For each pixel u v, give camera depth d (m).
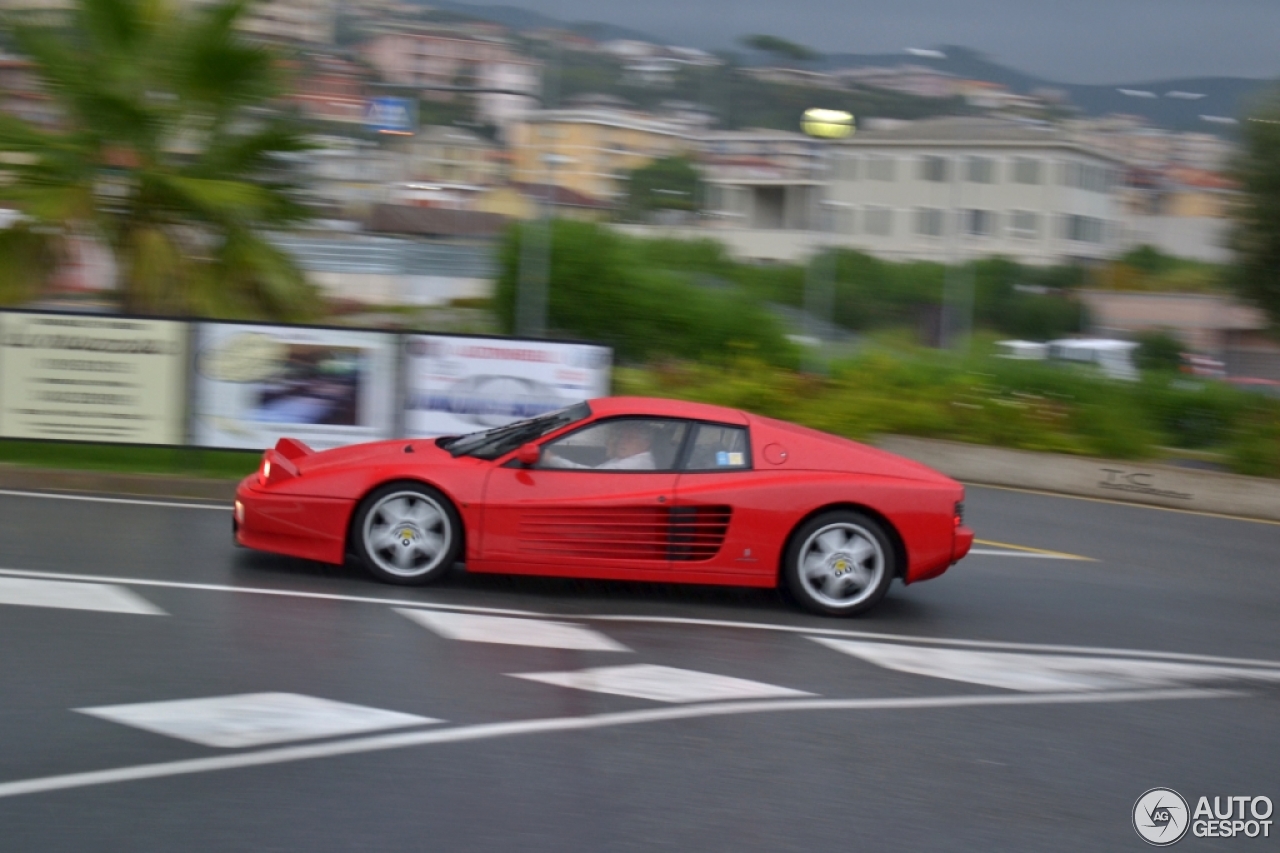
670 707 5.80
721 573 7.86
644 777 4.91
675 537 7.82
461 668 6.19
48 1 13.34
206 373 10.98
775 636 7.37
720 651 6.92
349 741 5.05
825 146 66.44
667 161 72.06
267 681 5.76
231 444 11.06
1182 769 5.52
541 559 7.77
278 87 13.95
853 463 8.11
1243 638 8.33
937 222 64.75
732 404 17.30
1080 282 51.25
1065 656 7.44
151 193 12.95
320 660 6.15
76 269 13.47
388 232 40.62
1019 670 7.02
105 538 8.70
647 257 23.89
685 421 8.11
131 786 4.47
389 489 7.79
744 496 7.85
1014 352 21.05
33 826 4.10
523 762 4.97
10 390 10.70
